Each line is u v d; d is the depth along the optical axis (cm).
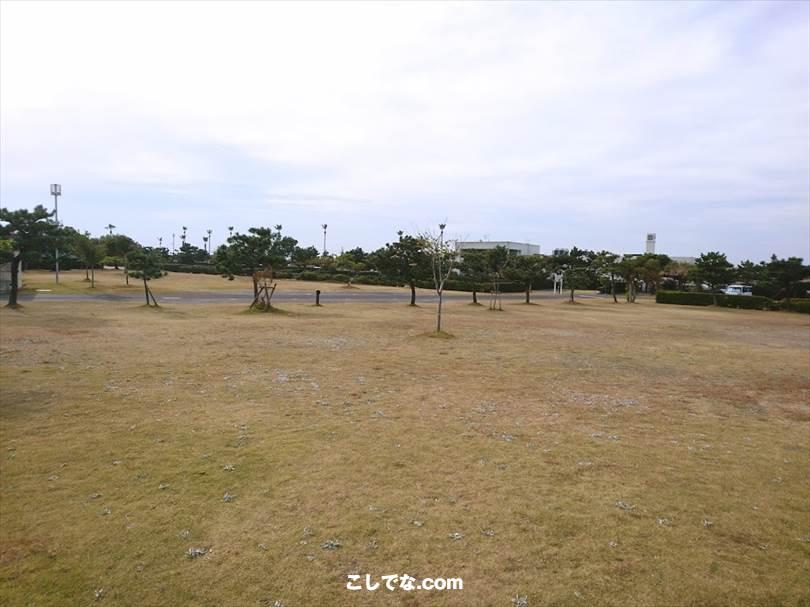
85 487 493
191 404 782
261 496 483
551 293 5447
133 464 550
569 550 404
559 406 850
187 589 346
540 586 357
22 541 398
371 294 4075
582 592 352
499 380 1036
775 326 2538
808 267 3900
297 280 5888
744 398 959
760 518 469
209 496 480
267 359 1167
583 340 1730
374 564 379
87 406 755
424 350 1382
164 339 1407
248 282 4925
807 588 365
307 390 894
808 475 577
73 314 1938
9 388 842
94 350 1202
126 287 3594
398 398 861
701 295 4253
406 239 2883
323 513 453
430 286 5369
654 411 842
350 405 806
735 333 2155
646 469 579
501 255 3391
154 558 379
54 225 2078
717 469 588
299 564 376
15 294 2097
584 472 563
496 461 587
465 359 1267
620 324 2347
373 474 540
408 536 418
